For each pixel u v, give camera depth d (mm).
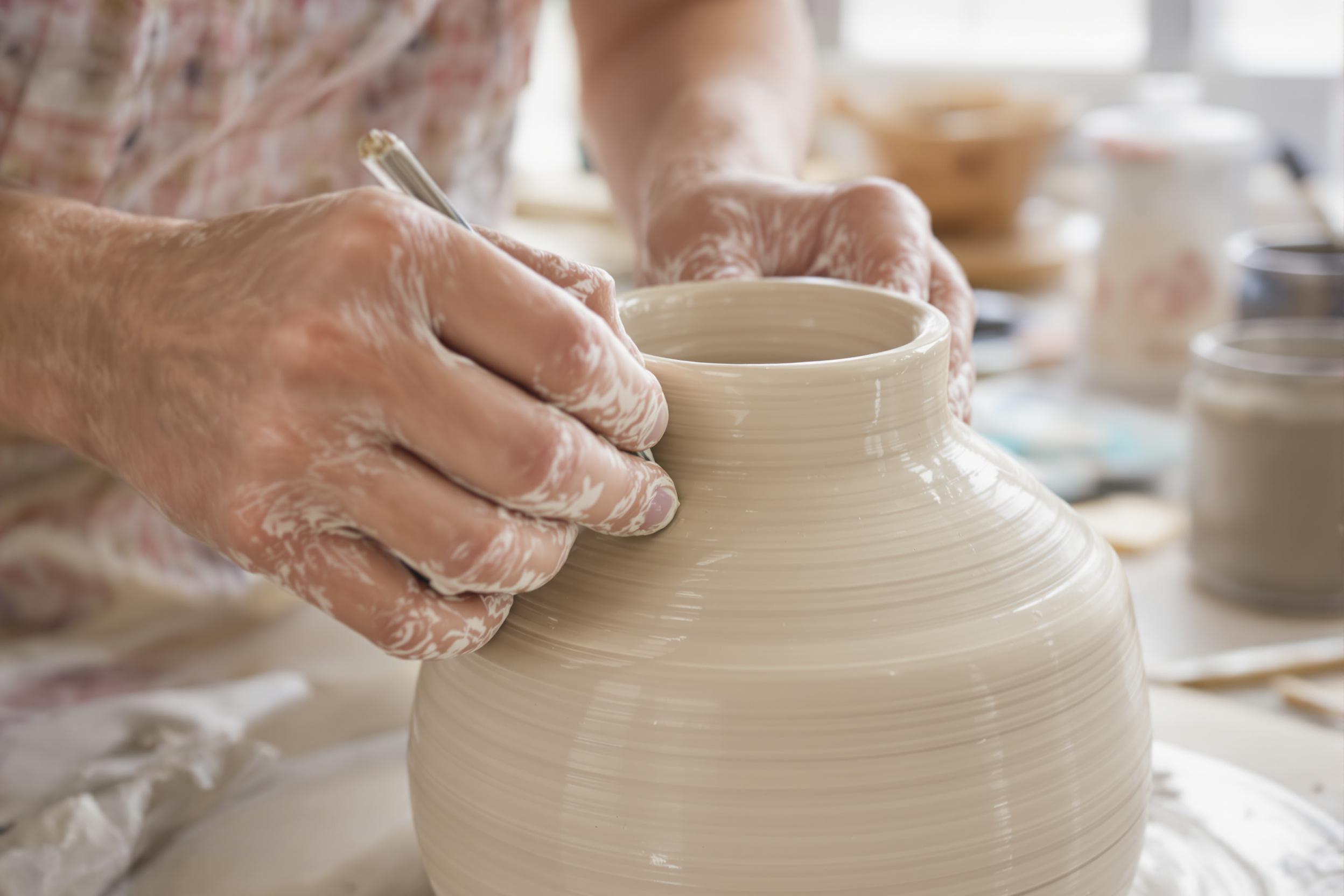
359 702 827
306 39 928
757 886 438
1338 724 781
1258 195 1978
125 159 884
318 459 412
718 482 483
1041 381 1450
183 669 895
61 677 881
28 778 718
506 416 409
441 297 402
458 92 1061
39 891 609
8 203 606
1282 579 934
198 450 437
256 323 406
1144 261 1353
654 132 952
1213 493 957
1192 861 603
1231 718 759
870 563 463
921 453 502
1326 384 898
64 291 505
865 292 566
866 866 438
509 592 453
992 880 453
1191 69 2289
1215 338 1004
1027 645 460
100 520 951
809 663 441
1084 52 2453
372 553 445
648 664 452
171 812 686
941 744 442
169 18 834
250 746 729
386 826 675
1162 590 988
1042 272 1796
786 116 981
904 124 1817
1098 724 480
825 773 436
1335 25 2191
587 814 454
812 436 478
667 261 742
